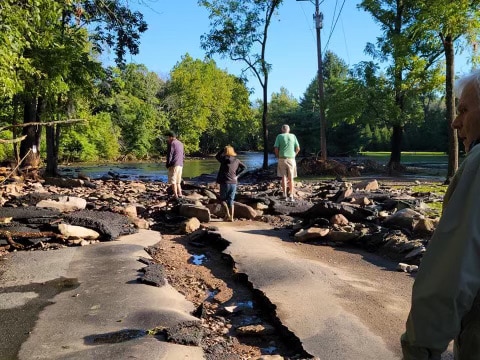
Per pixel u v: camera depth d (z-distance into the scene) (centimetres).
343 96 2525
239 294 585
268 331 466
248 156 6103
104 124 4762
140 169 3481
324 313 489
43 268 687
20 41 984
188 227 950
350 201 1116
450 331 156
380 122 2697
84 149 4612
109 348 423
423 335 160
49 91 1585
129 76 5641
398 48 2288
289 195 1282
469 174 164
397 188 1560
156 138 5909
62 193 1432
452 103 1619
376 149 6519
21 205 1045
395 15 2494
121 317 500
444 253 160
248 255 715
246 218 1084
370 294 549
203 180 2241
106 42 2281
